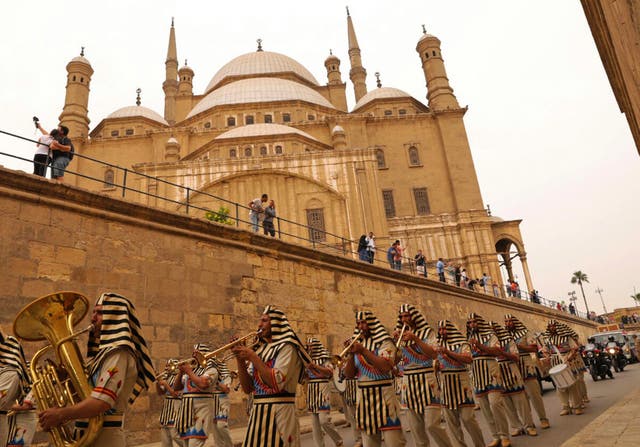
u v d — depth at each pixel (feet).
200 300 42.75
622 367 80.59
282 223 110.52
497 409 26.37
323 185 114.32
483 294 92.79
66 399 10.96
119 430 11.09
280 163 115.44
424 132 161.58
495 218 164.66
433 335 22.41
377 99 178.29
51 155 39.50
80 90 159.84
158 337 38.75
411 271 85.10
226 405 30.09
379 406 18.57
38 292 33.01
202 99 188.85
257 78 182.80
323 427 31.50
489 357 27.68
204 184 112.47
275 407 14.69
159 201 110.42
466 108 161.48
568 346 40.68
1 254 31.91
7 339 17.67
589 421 31.73
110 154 155.94
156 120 175.63
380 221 112.78
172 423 28.30
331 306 56.49
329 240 110.01
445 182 155.43
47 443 29.63
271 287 49.83
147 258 40.11
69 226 35.94
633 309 265.13
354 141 153.99
